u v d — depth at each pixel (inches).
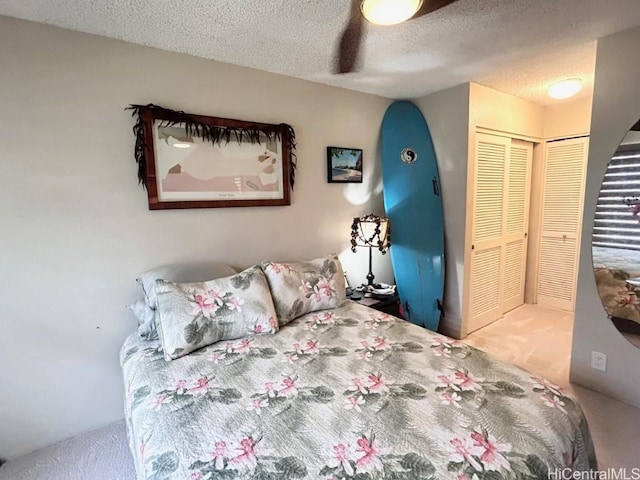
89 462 67.2
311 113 103.7
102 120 72.4
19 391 68.4
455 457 38.0
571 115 134.0
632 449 66.9
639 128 76.0
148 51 76.7
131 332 79.1
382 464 37.6
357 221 111.0
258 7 61.9
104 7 60.9
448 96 112.8
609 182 81.7
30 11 61.4
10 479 63.4
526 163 141.3
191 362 61.4
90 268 73.7
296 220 103.7
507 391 49.6
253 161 93.0
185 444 41.6
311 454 39.6
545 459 38.2
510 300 144.8
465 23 69.4
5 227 64.9
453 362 58.8
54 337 71.1
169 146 80.3
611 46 77.3
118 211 75.7
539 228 149.3
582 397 85.0
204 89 84.6
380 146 122.0
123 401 79.3
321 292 86.3
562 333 122.9
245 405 48.8
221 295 71.2
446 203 118.6
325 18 66.4
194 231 86.0
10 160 64.4
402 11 56.2
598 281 85.2
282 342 68.9
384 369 57.2
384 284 118.6
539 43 79.5
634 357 80.4
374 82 105.3
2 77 62.5
